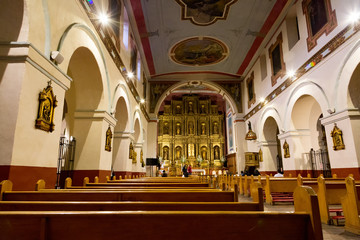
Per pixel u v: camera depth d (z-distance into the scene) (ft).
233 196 10.77
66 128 30.01
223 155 89.66
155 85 63.05
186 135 91.71
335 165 26.68
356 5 23.70
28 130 13.00
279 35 41.09
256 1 36.73
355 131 24.48
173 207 7.70
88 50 21.21
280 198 25.03
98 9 23.73
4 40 12.98
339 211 16.17
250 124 55.67
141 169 49.01
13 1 12.98
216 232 5.51
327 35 28.12
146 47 47.91
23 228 5.38
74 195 10.54
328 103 27.96
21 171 12.42
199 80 62.69
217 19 40.93
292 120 37.60
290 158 37.52
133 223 5.49
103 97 24.97
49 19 14.99
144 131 57.00
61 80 16.06
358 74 24.38
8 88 12.40
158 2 36.50
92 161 23.76
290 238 5.48
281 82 40.22
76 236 5.38
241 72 59.98
